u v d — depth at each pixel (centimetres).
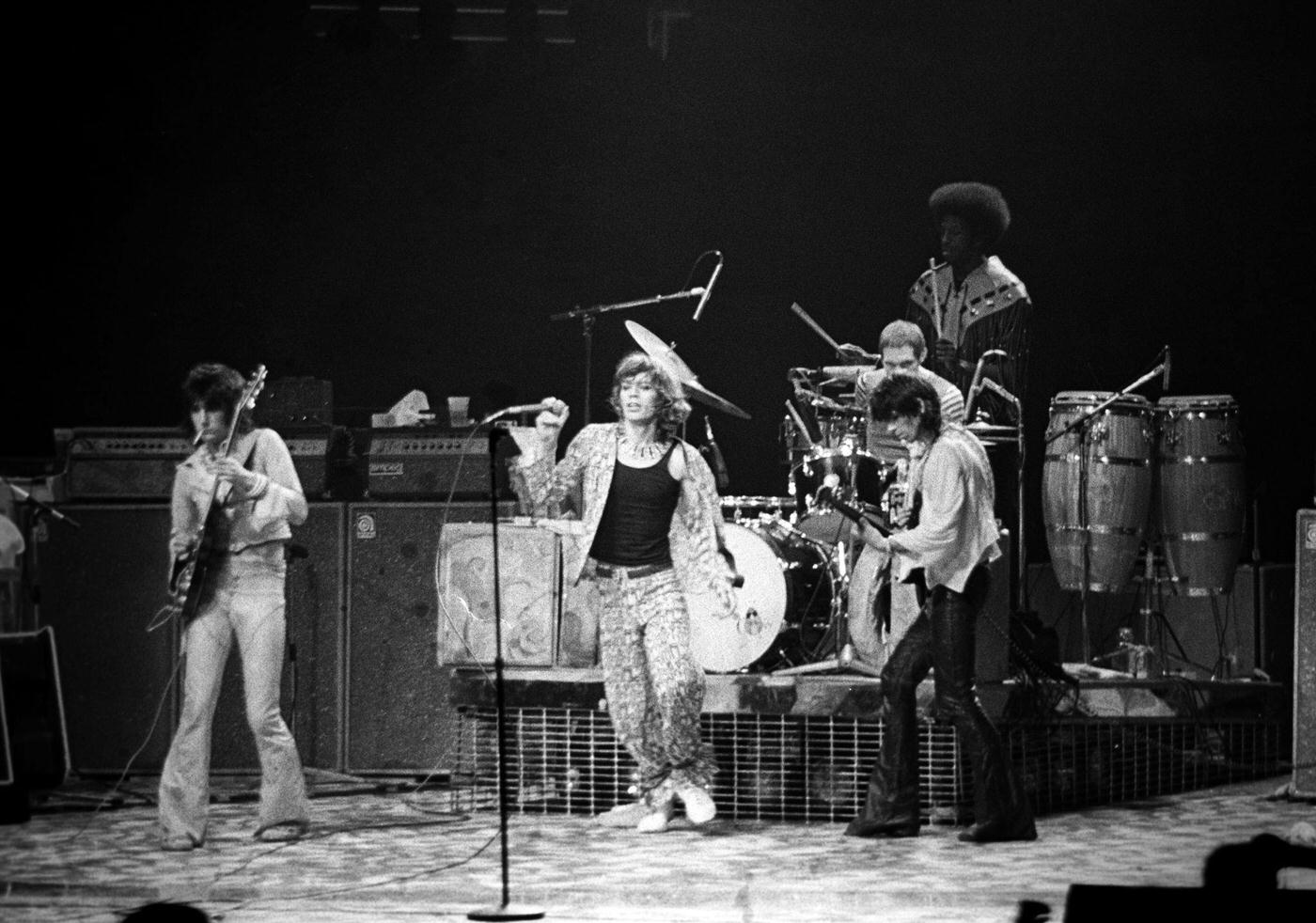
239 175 2873
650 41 2881
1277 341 2750
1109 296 2805
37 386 2866
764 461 2888
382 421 2219
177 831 1636
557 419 1750
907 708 1695
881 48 2858
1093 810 1892
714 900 1390
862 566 1895
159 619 2091
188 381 1678
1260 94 2753
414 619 2067
